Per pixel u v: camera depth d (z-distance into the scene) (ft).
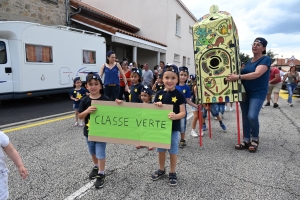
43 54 25.41
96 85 9.30
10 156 6.03
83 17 37.73
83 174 9.97
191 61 75.05
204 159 11.76
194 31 12.48
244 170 10.49
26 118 19.85
